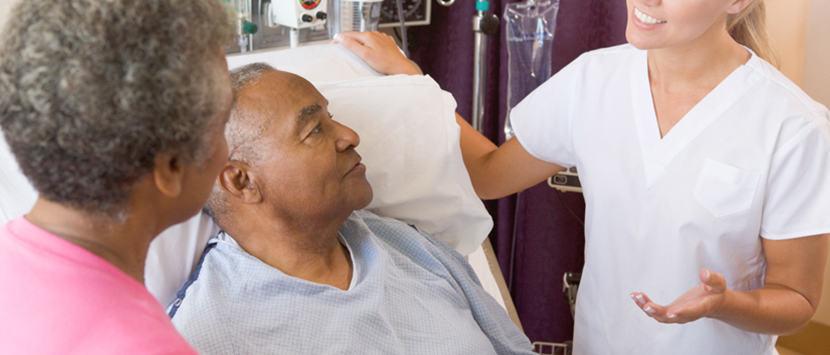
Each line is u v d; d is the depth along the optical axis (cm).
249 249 106
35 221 50
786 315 102
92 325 45
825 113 100
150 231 53
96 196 46
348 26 165
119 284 48
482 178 144
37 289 46
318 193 102
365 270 111
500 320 125
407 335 106
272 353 95
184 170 51
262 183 101
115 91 43
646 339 119
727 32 109
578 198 208
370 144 128
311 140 101
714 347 115
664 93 110
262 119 99
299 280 99
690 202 106
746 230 105
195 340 90
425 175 131
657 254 112
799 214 100
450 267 123
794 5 178
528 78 189
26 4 44
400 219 134
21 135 43
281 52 140
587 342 132
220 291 98
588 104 119
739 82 103
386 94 130
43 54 42
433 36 210
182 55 45
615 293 122
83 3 42
